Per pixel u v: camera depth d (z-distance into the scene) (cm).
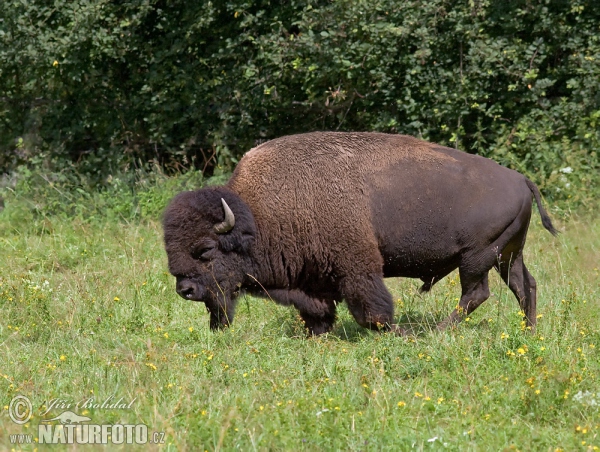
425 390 1934
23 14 4306
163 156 4659
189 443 1628
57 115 4556
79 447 1605
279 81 4262
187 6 4297
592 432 1694
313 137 2484
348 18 4009
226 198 2434
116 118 4516
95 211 4050
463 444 1653
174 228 2436
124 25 4259
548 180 3856
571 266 3105
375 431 1697
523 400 1839
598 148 3966
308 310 2528
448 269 2481
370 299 2408
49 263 3397
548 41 4178
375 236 2392
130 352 2211
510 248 2458
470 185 2378
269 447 1611
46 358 2222
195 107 4391
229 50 4344
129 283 2984
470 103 4106
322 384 1975
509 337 2159
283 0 4306
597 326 2391
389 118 4225
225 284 2464
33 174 4347
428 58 4153
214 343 2370
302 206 2414
